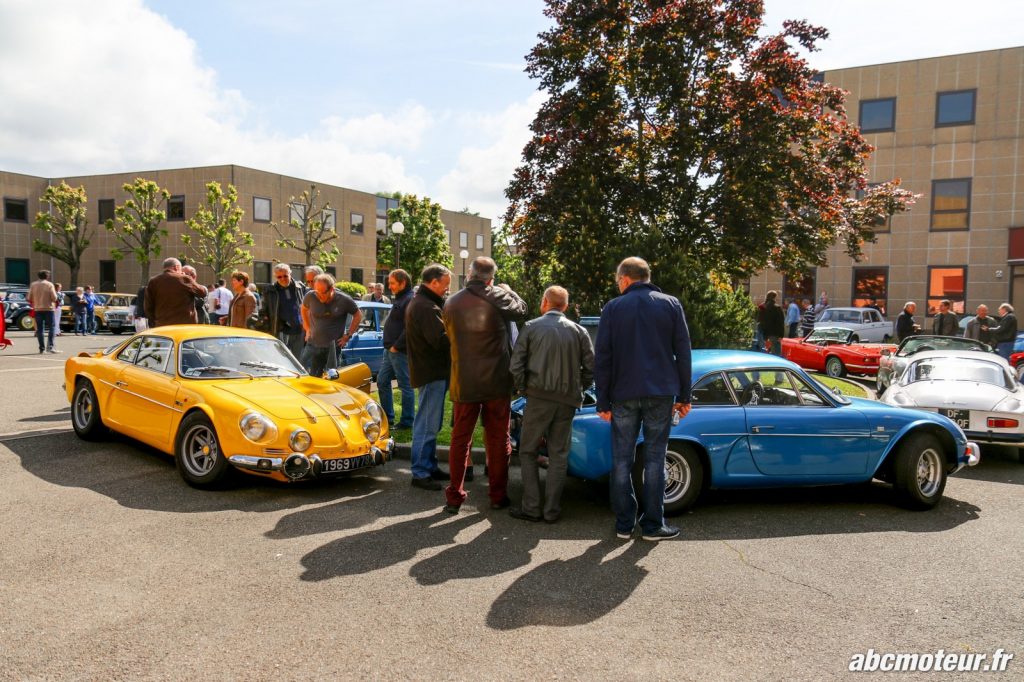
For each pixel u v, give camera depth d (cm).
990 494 640
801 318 2353
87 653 302
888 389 926
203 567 404
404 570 411
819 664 311
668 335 475
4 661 293
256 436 539
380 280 4603
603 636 333
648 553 455
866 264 2864
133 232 3459
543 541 475
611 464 505
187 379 610
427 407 604
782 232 1400
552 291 534
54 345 1861
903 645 331
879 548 474
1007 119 2633
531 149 1420
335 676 290
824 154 1424
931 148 2755
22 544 427
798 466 560
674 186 1321
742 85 1299
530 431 519
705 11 1277
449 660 306
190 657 302
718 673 301
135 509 505
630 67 1332
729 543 479
